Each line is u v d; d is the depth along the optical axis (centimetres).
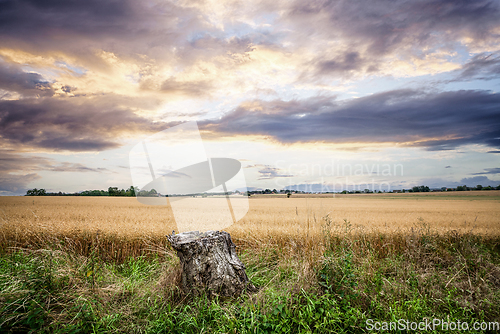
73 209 1662
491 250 696
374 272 400
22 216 1172
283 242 640
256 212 1478
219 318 284
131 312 310
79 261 445
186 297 320
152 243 653
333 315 280
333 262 363
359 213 1612
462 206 2592
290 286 339
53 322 267
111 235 695
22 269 397
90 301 311
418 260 499
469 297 346
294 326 277
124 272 488
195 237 338
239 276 327
